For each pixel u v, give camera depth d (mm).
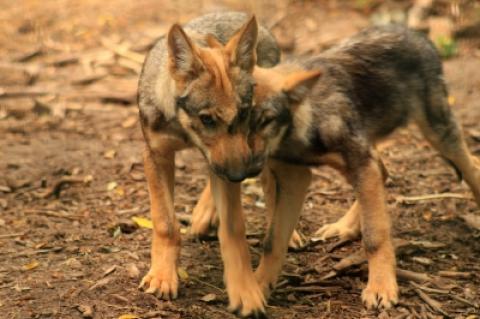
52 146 14586
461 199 12539
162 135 9570
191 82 8859
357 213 11352
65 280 9781
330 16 21141
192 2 22031
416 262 10664
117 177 13320
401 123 11117
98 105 16766
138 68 18438
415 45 11250
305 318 9266
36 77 17891
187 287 9828
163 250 9781
